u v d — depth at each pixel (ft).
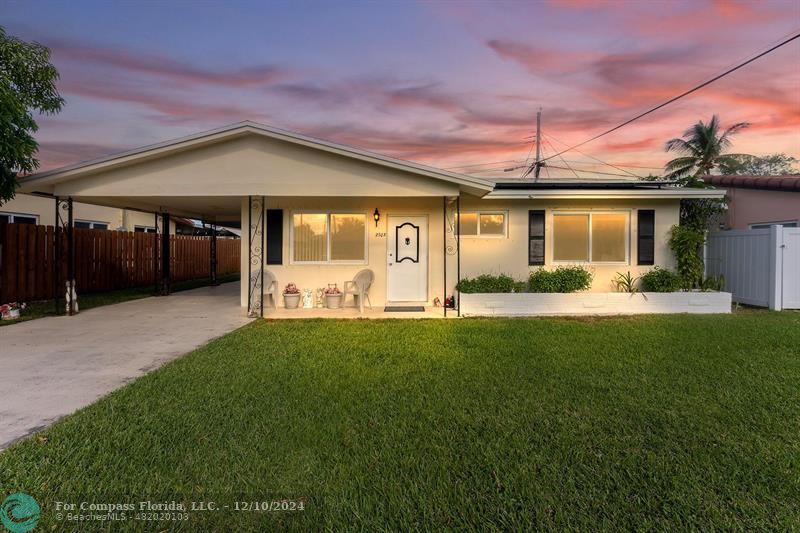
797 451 10.74
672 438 11.43
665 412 13.12
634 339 23.21
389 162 29.01
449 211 35.70
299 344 22.00
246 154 30.07
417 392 14.84
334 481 9.46
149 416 12.74
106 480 9.41
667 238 36.19
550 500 8.76
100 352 20.75
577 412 13.12
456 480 9.47
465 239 35.60
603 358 19.27
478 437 11.48
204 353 20.12
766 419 12.63
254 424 12.21
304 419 12.56
